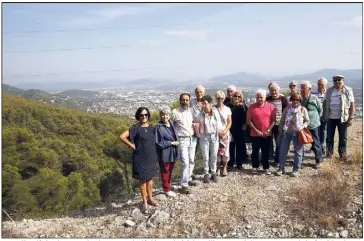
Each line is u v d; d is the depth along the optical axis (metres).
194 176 6.82
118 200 6.64
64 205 14.23
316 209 4.98
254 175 6.65
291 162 7.48
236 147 7.03
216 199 5.48
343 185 5.54
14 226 5.18
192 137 6.09
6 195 12.51
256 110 6.50
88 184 17.48
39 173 14.61
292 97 6.27
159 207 5.34
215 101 6.30
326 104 7.15
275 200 5.37
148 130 5.20
